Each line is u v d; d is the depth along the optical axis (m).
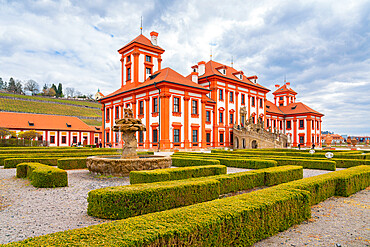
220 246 4.11
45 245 2.91
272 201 5.33
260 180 10.21
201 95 36.62
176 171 10.12
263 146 38.84
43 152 23.67
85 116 93.06
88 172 14.06
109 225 3.63
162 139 31.78
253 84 48.25
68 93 166.25
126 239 3.11
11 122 49.59
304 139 60.16
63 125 55.84
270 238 5.09
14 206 7.11
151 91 34.44
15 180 11.56
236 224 4.43
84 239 3.11
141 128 13.76
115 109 43.00
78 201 7.67
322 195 8.16
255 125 44.41
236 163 17.02
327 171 15.44
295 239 5.03
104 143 46.62
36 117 54.69
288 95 67.81
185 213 4.29
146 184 6.92
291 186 7.11
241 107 45.19
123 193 5.89
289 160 17.53
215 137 39.81
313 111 62.56
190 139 34.69
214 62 46.69
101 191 6.16
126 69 41.38
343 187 8.86
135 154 14.04
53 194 8.61
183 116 34.12
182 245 3.56
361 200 8.34
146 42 41.44
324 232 5.43
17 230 5.19
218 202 5.11
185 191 6.87
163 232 3.39
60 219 5.94
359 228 5.68
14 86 136.50
